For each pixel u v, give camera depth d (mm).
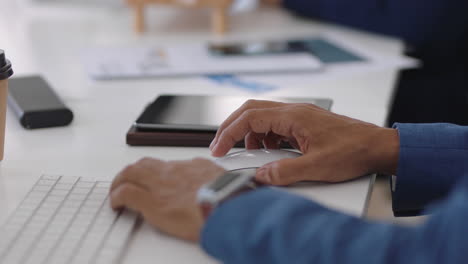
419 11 1565
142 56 1423
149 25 1800
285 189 705
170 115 900
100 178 727
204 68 1313
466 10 1532
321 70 1325
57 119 939
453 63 1589
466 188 445
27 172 758
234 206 515
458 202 428
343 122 759
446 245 417
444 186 728
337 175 719
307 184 720
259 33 1705
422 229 443
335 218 485
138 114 1016
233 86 1210
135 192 622
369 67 1357
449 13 1540
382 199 848
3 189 704
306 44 1542
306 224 482
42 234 590
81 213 634
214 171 632
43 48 1507
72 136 903
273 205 507
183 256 570
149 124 864
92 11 2008
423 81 1573
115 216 629
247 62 1360
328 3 1784
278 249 476
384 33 1661
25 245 569
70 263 543
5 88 745
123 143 873
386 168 743
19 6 2049
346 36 1679
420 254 430
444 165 724
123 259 566
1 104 750
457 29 1549
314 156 717
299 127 744
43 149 844
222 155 775
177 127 861
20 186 713
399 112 1585
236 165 752
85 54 1444
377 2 1653
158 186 627
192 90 1182
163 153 833
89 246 571
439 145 730
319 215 491
